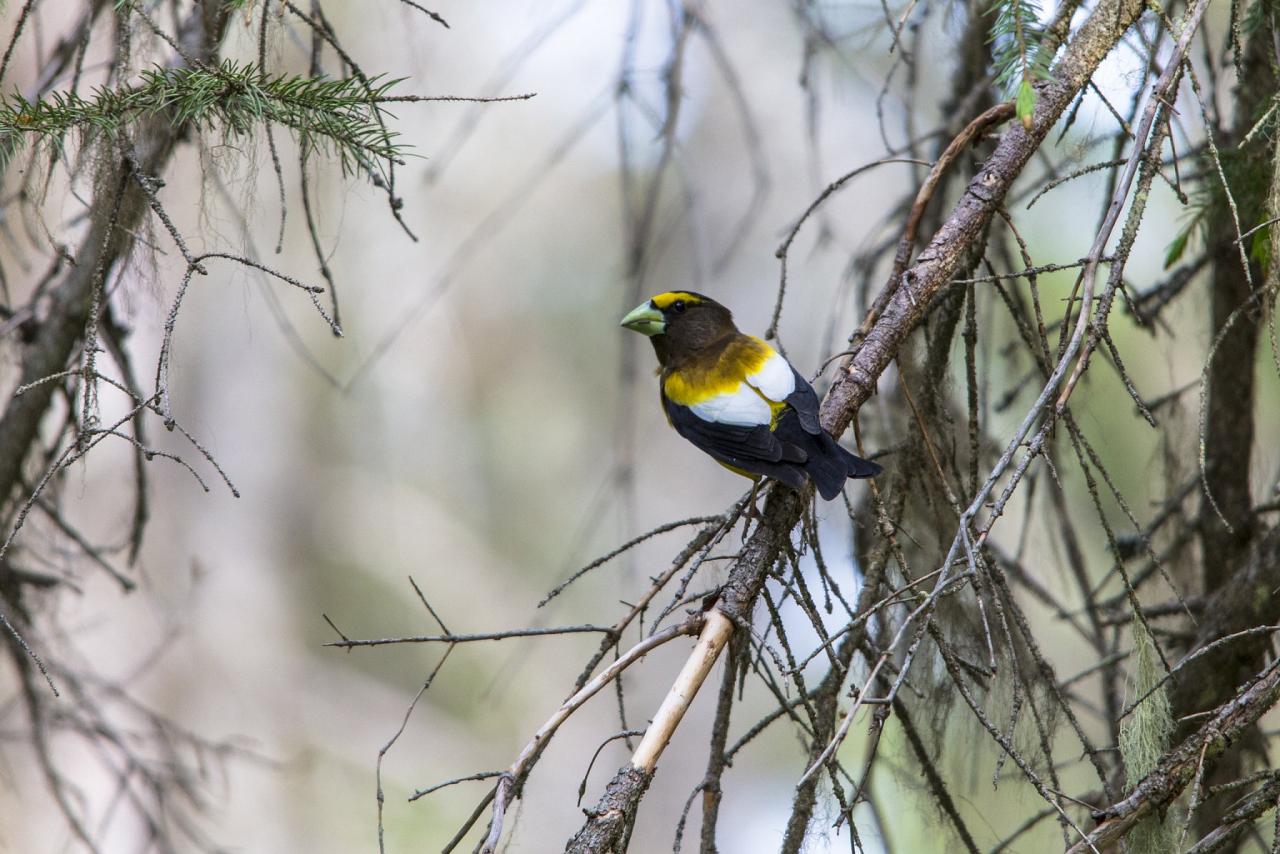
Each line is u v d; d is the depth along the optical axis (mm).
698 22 10070
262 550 21453
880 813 7496
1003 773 9445
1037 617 13461
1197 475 9172
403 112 20375
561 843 23125
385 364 23031
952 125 9039
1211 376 9219
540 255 24844
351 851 21656
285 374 21812
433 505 24766
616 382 24984
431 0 20109
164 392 5102
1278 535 7949
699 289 11062
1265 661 7914
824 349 9258
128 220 6527
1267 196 7605
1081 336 5832
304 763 20875
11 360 9062
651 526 24578
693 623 6191
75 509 17719
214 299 20594
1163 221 13367
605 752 23750
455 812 22406
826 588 6742
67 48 8516
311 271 20109
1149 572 8766
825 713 6852
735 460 9633
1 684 15750
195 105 6004
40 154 7043
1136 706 5871
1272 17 7199
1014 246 12523
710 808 6656
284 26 7035
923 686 7840
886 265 13688
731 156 21000
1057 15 7258
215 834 20141
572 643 24422
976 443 6926
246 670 20906
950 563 5266
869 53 12570
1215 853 6355
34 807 16578
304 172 6512
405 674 24109
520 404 25359
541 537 25047
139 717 18516
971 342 6828
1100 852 5863
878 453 7832
